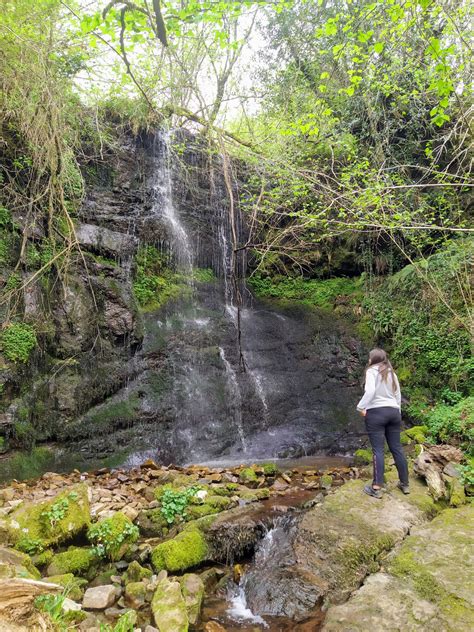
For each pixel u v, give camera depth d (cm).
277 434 755
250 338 932
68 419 609
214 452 693
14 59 616
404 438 661
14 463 535
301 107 991
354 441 733
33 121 631
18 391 577
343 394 870
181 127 1028
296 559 351
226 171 716
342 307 1046
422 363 816
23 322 610
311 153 963
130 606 304
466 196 910
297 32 1059
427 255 980
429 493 446
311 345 966
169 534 404
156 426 682
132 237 868
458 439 609
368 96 923
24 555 319
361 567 329
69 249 636
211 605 322
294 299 1121
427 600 279
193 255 1020
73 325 669
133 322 758
